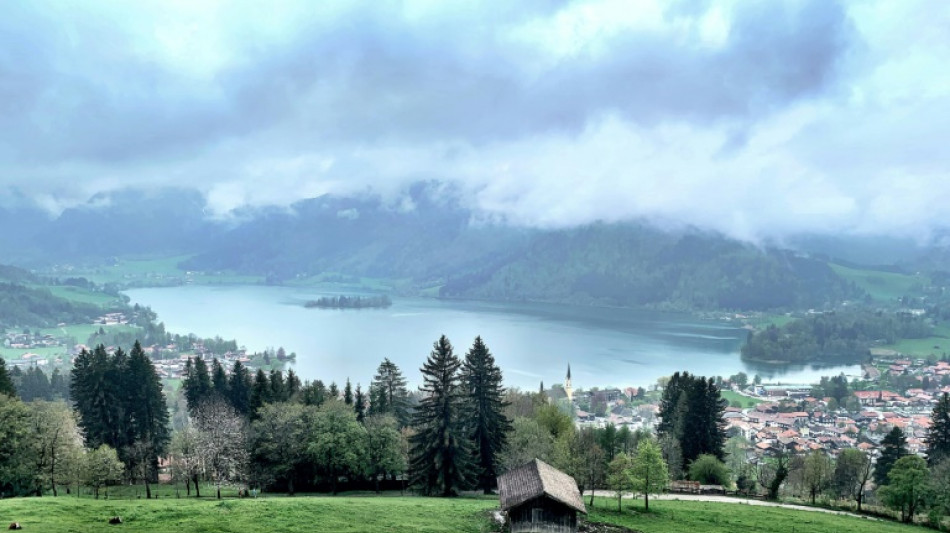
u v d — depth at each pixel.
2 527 49.53
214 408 110.62
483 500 84.12
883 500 95.69
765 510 89.06
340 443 92.56
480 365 96.19
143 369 116.19
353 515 63.66
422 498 84.69
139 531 52.25
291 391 127.69
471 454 94.44
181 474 92.31
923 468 94.50
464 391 96.94
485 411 95.88
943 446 121.62
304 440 94.38
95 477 83.81
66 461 82.38
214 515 58.81
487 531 63.81
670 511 83.12
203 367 142.75
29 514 53.97
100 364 111.25
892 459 120.50
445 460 90.62
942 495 91.50
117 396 112.94
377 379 131.38
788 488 135.12
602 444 130.62
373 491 98.25
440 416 90.62
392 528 60.16
